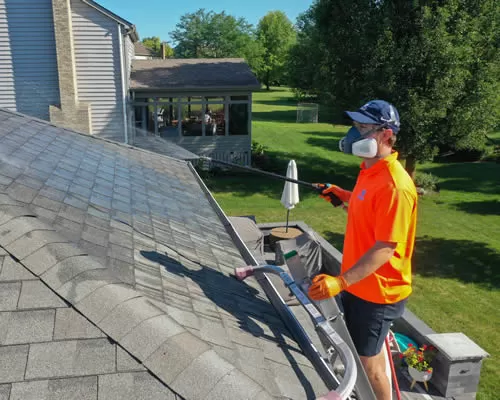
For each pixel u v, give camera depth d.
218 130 21.14
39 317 1.92
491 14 14.90
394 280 2.53
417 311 9.33
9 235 2.27
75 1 17.27
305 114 39.50
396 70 15.12
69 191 3.80
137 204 4.51
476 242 13.40
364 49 15.84
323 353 4.48
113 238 3.15
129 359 1.81
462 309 9.47
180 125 20.45
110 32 17.78
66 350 1.81
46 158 4.63
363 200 2.51
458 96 15.57
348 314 2.67
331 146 28.47
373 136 2.53
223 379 1.75
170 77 20.89
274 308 3.25
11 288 2.02
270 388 2.10
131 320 1.92
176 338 1.89
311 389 2.30
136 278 2.62
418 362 6.29
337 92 17.64
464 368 6.22
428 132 15.88
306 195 18.09
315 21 18.42
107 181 4.85
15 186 3.29
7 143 4.61
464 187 19.80
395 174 2.42
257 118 42.09
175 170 7.16
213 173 20.42
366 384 2.49
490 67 14.87
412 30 15.48
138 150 7.52
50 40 17.33
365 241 2.56
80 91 18.17
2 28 17.05
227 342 2.35
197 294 2.85
